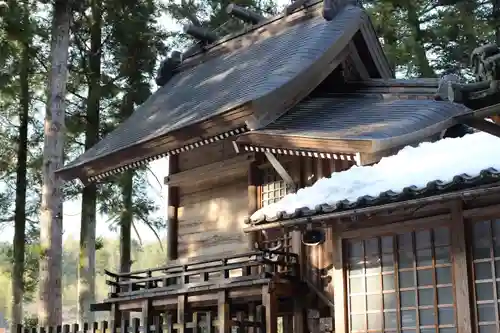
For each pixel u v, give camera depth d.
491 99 5.66
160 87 16.81
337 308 7.81
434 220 7.13
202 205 13.05
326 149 9.04
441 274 7.04
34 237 21.98
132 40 19.28
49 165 15.52
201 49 16.97
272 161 10.66
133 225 20.22
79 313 17.66
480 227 6.80
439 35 18.44
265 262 10.08
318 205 6.99
